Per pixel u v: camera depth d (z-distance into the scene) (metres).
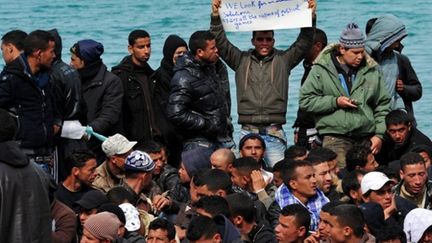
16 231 16.36
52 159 20.23
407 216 18.55
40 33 19.66
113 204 18.16
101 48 21.73
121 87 21.84
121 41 34.00
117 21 35.28
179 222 18.95
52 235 17.27
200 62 21.39
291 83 29.42
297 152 20.64
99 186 20.06
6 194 16.31
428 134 28.72
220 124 21.53
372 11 35.53
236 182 19.94
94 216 17.41
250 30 21.72
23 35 20.25
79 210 18.55
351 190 19.66
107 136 21.67
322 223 17.92
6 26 35.44
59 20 35.56
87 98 21.66
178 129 21.52
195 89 21.31
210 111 21.44
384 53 22.53
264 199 19.62
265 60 21.86
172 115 21.28
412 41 34.12
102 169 20.20
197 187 18.78
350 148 21.16
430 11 35.38
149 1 35.91
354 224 17.69
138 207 19.80
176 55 22.23
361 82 21.62
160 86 22.28
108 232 17.33
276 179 19.83
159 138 22.14
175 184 20.56
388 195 19.27
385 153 21.80
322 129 21.73
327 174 20.12
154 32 34.56
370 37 22.52
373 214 18.34
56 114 20.41
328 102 21.58
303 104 21.75
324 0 35.81
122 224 17.88
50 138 19.84
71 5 36.31
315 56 22.62
